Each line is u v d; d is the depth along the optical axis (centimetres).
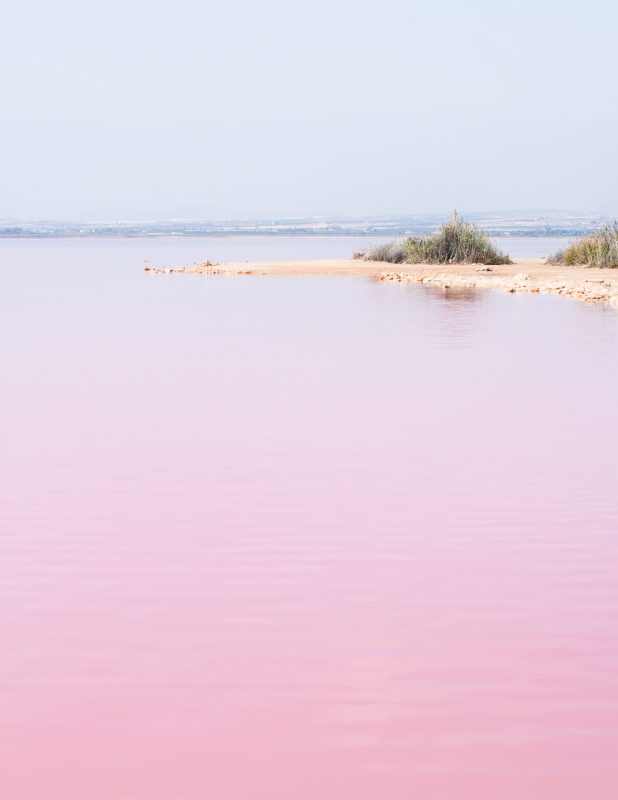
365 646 554
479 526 773
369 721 472
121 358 1769
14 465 984
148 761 439
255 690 503
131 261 7194
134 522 792
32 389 1436
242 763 437
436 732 462
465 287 3678
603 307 2739
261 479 920
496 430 1120
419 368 1597
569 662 532
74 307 2969
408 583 652
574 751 445
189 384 1466
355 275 4550
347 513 810
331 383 1456
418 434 1102
